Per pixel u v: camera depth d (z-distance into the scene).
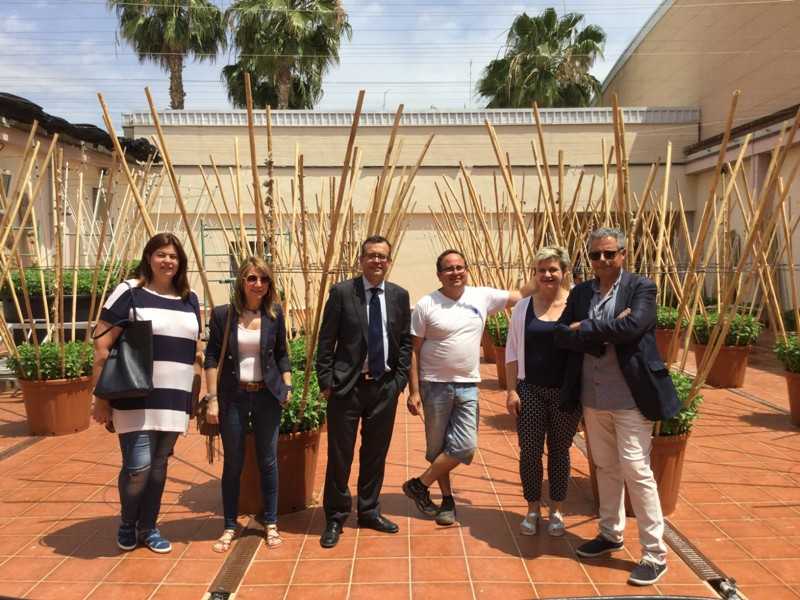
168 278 3.84
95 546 3.94
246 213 15.26
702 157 14.93
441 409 4.14
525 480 4.08
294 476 4.39
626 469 3.53
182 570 3.65
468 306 4.15
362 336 3.93
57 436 6.26
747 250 4.14
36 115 8.81
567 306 3.83
